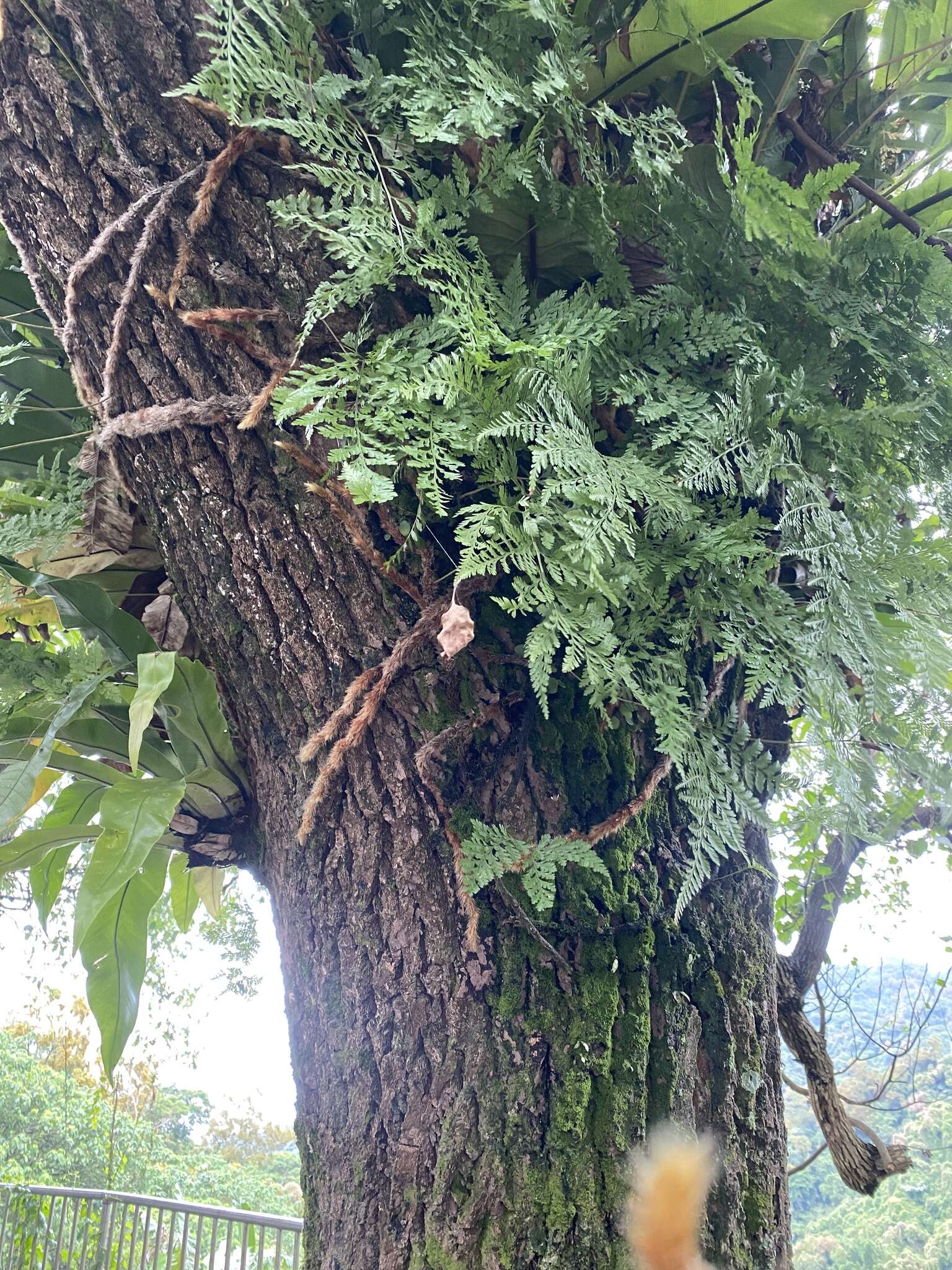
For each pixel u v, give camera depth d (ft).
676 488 2.40
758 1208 2.56
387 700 2.62
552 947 2.53
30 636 4.04
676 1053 2.57
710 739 2.64
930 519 3.81
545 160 2.64
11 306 3.66
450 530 2.63
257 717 2.85
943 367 2.73
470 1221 2.36
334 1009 2.65
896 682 2.55
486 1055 2.48
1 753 3.36
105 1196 10.96
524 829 2.62
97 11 2.43
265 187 2.54
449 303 2.28
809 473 2.71
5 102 2.54
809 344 2.82
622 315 2.59
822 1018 5.04
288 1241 11.84
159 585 3.78
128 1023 3.30
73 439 3.64
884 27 3.25
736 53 3.08
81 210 2.59
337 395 2.27
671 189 2.69
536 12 2.38
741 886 2.93
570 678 2.74
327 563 2.63
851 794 2.58
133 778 2.98
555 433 2.25
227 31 2.23
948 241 3.04
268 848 3.02
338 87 2.40
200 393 2.60
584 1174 2.38
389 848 2.62
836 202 3.53
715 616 2.63
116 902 3.34
